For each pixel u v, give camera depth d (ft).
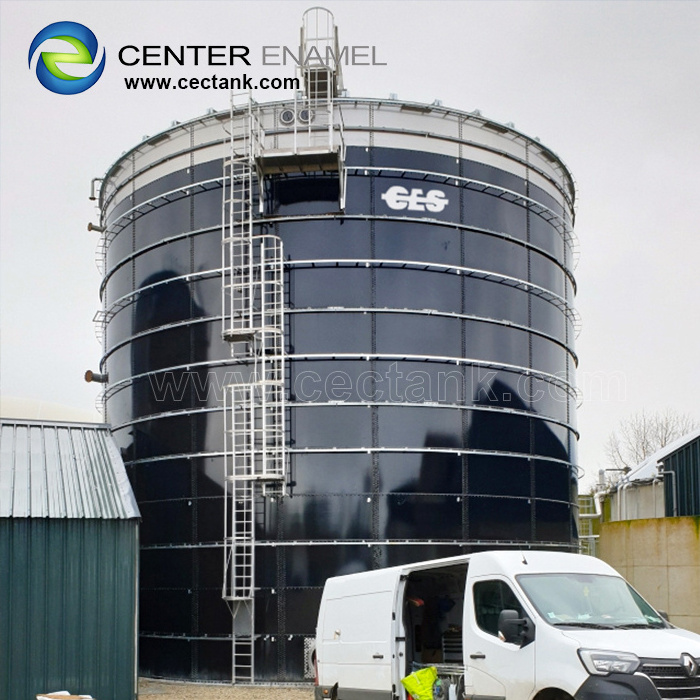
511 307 88.17
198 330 86.22
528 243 90.99
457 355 83.87
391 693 54.54
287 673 77.92
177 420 86.33
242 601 79.15
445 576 60.85
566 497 90.74
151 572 86.28
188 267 88.02
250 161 82.53
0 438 75.05
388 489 79.82
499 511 83.20
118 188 97.81
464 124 88.79
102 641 66.13
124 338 94.27
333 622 61.21
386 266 83.46
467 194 87.56
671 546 94.53
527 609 46.34
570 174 100.94
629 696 41.29
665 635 45.03
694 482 105.60
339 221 83.82
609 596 48.67
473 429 83.30
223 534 81.97
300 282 82.99
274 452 79.41
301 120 86.43
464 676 50.21
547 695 44.55
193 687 78.38
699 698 42.24
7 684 63.26
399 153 86.02
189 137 90.22
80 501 68.59
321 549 78.89
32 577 65.21
